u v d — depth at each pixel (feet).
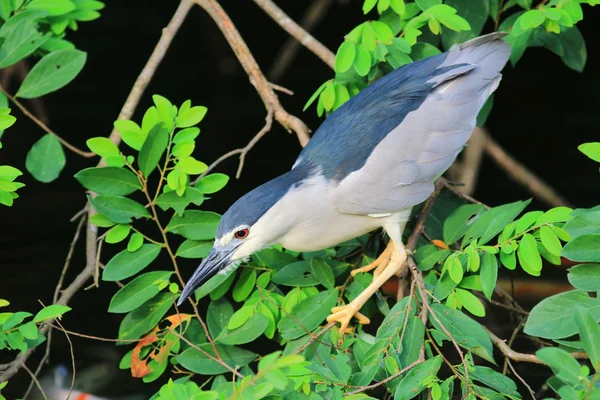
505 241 23.07
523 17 26.18
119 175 25.32
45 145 28.58
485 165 52.16
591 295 23.95
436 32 27.30
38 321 22.21
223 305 26.63
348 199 25.43
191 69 59.77
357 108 26.71
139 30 59.72
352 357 24.81
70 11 30.78
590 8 52.75
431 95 26.40
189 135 25.61
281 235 25.80
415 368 20.74
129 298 24.88
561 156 52.70
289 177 25.88
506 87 56.49
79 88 58.18
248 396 18.15
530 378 33.94
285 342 25.48
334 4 57.93
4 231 45.52
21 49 28.12
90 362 34.94
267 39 60.54
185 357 24.71
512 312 30.91
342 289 25.72
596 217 21.71
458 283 24.08
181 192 25.07
